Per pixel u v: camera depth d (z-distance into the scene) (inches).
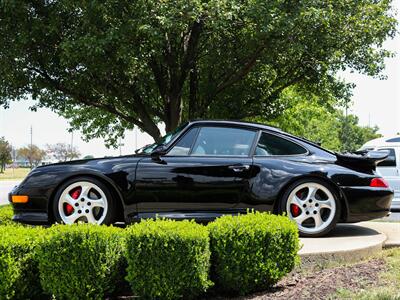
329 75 498.9
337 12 426.6
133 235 148.6
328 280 166.1
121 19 391.9
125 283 159.3
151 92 530.3
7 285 149.2
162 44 406.0
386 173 459.2
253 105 531.8
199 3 371.2
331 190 227.3
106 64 402.0
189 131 232.2
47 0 422.0
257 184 223.5
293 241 163.9
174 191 220.7
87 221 224.5
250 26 419.2
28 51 423.8
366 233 240.2
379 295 140.8
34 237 156.9
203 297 161.3
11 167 3540.8
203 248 152.7
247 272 157.3
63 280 148.6
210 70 498.6
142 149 256.1
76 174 222.7
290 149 233.3
